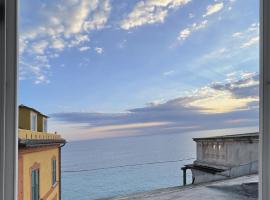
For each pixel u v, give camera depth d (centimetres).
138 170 192
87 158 185
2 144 113
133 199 189
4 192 116
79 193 184
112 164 189
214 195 200
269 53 128
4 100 114
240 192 196
